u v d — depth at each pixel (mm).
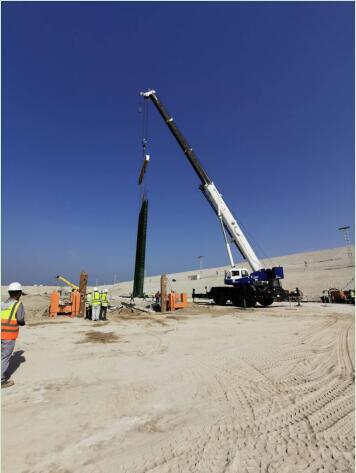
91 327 12320
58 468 2811
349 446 3248
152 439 3371
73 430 3553
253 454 3078
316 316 16828
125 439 3361
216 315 17531
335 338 9914
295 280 48719
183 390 5008
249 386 5238
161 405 4359
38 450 3111
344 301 27938
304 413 4109
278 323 13836
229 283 23875
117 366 6434
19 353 7496
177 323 13906
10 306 5207
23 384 5188
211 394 4832
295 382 5461
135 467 2838
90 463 2895
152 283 92000
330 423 3805
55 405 4293
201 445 3246
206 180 24797
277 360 7078
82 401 4457
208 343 9109
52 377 5602
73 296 16734
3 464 2855
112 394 4766
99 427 3643
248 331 11484
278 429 3641
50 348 8133
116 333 10867
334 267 56719
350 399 4621
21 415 3941
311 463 2926
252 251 24156
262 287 23094
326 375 5898
